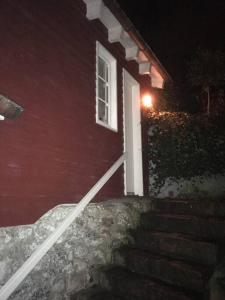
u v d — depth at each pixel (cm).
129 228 520
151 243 471
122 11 496
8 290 296
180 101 922
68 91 455
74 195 451
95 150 525
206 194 757
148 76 824
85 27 516
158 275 412
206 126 787
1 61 330
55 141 416
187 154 796
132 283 398
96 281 438
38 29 396
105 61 619
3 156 325
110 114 614
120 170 632
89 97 516
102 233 466
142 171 723
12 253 324
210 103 911
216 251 394
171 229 496
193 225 468
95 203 491
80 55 495
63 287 391
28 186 358
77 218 427
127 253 457
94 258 447
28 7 380
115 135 609
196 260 411
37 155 378
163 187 814
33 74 380
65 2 462
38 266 359
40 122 388
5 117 306
